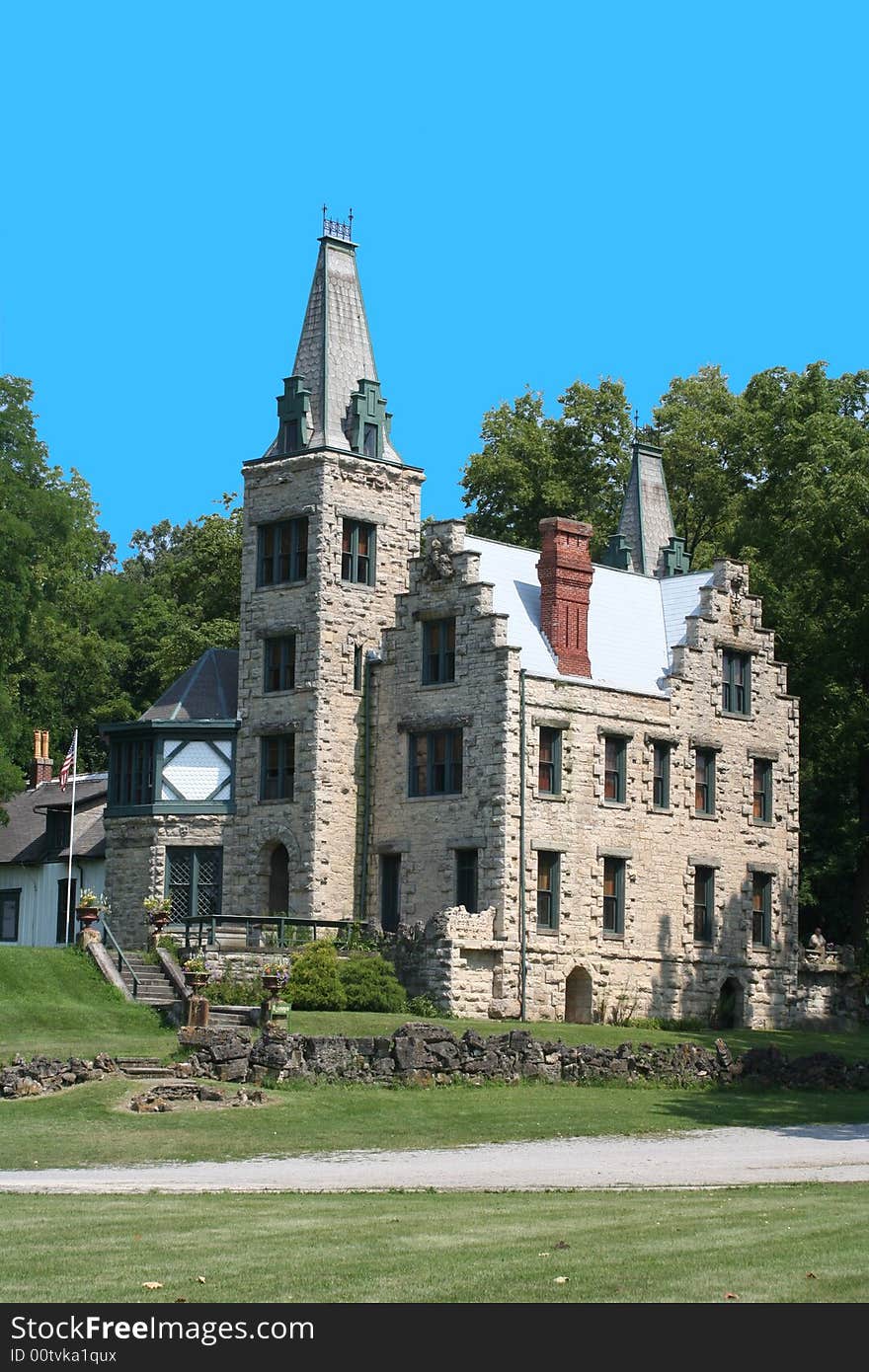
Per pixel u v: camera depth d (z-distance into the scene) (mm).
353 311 69438
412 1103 42906
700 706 68312
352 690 66125
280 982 51719
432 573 64500
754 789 70688
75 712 105062
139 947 67062
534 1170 33500
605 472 95062
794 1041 61219
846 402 82812
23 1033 49500
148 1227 24656
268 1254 22500
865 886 77812
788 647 76375
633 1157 36156
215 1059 44156
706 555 89438
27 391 81812
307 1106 41438
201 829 67312
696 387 98562
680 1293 20250
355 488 66812
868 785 77875
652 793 66250
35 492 81688
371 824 65500
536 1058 47438
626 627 69000
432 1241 23391
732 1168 33812
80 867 77188
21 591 78750
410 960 59688
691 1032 62906
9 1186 30359
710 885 68250
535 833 62000
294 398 67688
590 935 63406
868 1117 44562
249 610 67688
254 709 67250
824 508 71938
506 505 94688
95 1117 39312
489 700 62031
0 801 82375
